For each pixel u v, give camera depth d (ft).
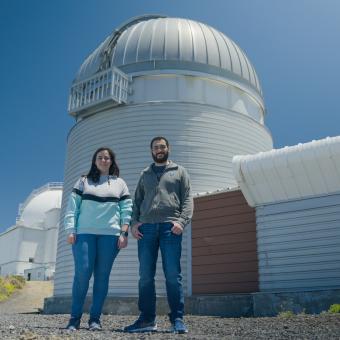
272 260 32.96
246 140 54.49
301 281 31.14
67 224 15.79
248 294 32.91
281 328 16.79
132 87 54.13
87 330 14.51
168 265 14.75
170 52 54.85
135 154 49.98
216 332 16.02
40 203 171.94
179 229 14.89
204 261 38.81
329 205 31.24
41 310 54.34
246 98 58.70
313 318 19.97
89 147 53.47
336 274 29.84
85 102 53.93
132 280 44.16
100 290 15.70
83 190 16.43
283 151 32.73
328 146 30.48
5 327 15.33
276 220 33.58
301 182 32.09
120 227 16.37
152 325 15.03
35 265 153.99
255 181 33.99
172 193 15.58
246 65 60.39
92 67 60.13
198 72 54.29
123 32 60.70
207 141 51.06
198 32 58.03
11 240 159.74
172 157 49.34
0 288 93.61
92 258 15.56
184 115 51.29
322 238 31.01
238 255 36.65
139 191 16.30
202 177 49.34
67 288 48.62
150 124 50.83
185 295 38.81
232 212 38.22
